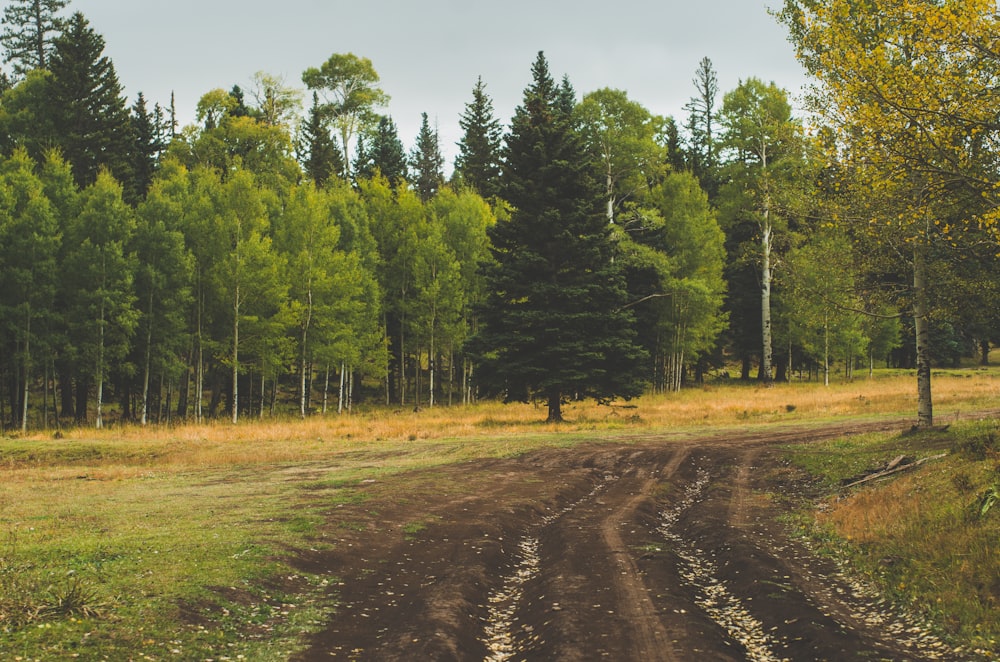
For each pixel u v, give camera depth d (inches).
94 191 1476.4
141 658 272.1
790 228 1664.6
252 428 1267.2
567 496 674.8
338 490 652.7
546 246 1347.2
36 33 2591.0
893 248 720.3
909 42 478.0
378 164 2785.4
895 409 1268.5
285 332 1688.0
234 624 320.5
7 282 1370.6
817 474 701.3
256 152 2304.4
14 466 909.2
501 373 1355.8
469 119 2795.3
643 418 1320.1
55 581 344.5
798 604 348.2
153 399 1838.1
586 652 291.1
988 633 301.3
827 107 547.8
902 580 371.6
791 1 577.3
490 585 407.2
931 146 476.4
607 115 1802.4
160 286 1485.0
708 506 603.5
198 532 460.1
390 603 367.2
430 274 1827.0
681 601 359.3
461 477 735.7
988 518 412.5
